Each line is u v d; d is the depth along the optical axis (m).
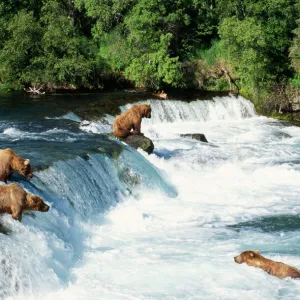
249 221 18.34
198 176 23.39
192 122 34.47
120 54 40.06
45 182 16.62
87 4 41.28
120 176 20.31
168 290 13.46
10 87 37.00
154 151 25.05
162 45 39.22
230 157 25.42
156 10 40.00
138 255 15.45
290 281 13.94
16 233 13.48
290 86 38.16
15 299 12.40
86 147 20.91
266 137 30.69
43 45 37.53
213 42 42.53
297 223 18.17
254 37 36.47
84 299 12.95
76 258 14.99
